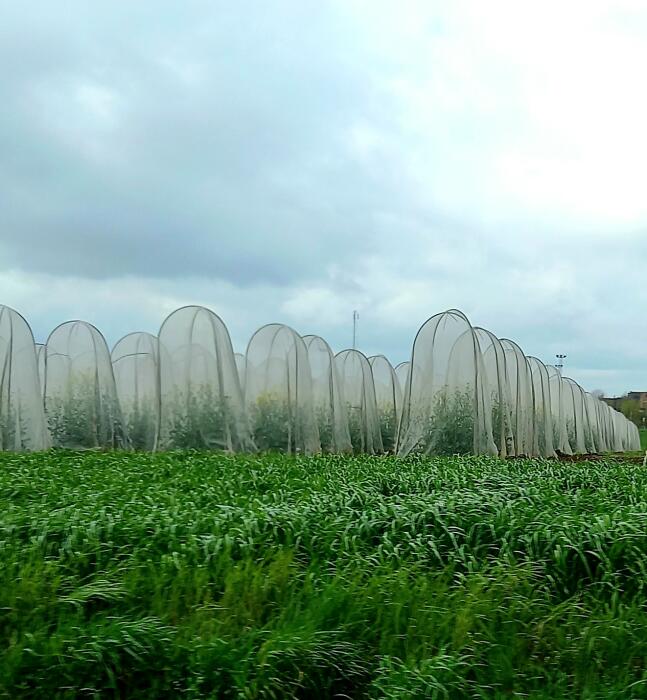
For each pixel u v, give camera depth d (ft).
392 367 67.31
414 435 49.80
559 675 13.12
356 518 19.40
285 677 12.09
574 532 17.47
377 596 14.35
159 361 49.42
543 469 35.58
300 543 17.37
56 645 12.08
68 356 52.75
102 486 25.70
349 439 57.98
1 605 13.51
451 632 13.51
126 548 16.43
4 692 11.55
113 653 12.07
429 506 19.01
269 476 29.50
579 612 15.07
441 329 50.75
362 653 13.15
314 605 13.98
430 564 16.78
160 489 24.90
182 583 14.58
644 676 12.95
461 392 49.42
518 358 60.59
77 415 51.49
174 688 12.00
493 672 12.89
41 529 17.17
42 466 32.45
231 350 50.37
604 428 103.04
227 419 48.55
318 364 57.62
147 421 53.36
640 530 17.57
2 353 47.03
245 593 14.34
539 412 68.28
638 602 15.65
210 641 12.46
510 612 14.34
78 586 14.80
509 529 17.83
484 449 49.80
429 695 11.71
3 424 46.39
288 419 52.49
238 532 17.25
